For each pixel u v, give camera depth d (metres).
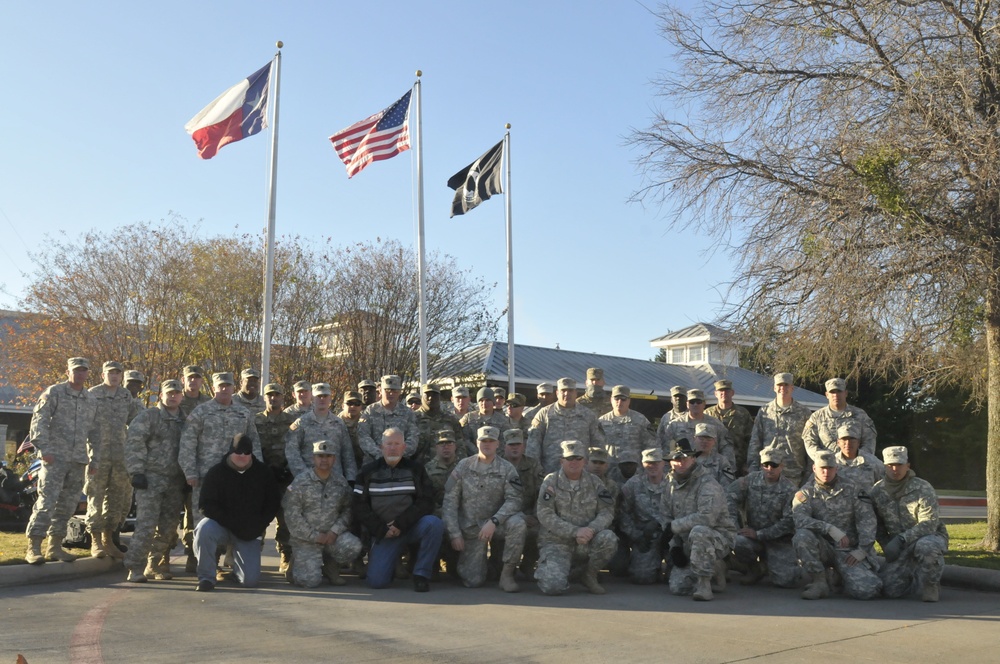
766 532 10.05
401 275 30.98
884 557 9.53
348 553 9.59
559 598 9.16
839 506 9.54
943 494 33.94
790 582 10.00
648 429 11.96
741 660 6.28
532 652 6.54
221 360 30.08
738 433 12.43
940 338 13.48
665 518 9.89
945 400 35.75
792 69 13.63
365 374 30.19
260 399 11.77
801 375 14.09
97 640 6.80
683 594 9.46
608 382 31.64
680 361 37.03
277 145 17.97
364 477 9.79
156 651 6.46
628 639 7.01
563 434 11.52
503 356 30.38
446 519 9.83
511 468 10.06
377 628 7.40
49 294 30.03
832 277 12.56
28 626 7.31
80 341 30.12
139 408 11.35
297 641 6.86
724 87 14.00
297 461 10.16
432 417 11.43
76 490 10.51
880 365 13.38
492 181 20.52
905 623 7.73
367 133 18.72
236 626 7.41
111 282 30.31
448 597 9.17
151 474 10.03
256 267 30.25
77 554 11.45
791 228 13.07
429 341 30.91
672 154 14.34
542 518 9.59
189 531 10.84
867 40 12.87
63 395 10.40
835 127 12.91
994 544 12.30
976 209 11.95
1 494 14.06
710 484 9.55
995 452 12.38
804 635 7.19
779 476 10.29
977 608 8.62
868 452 10.90
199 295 30.00
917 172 12.02
